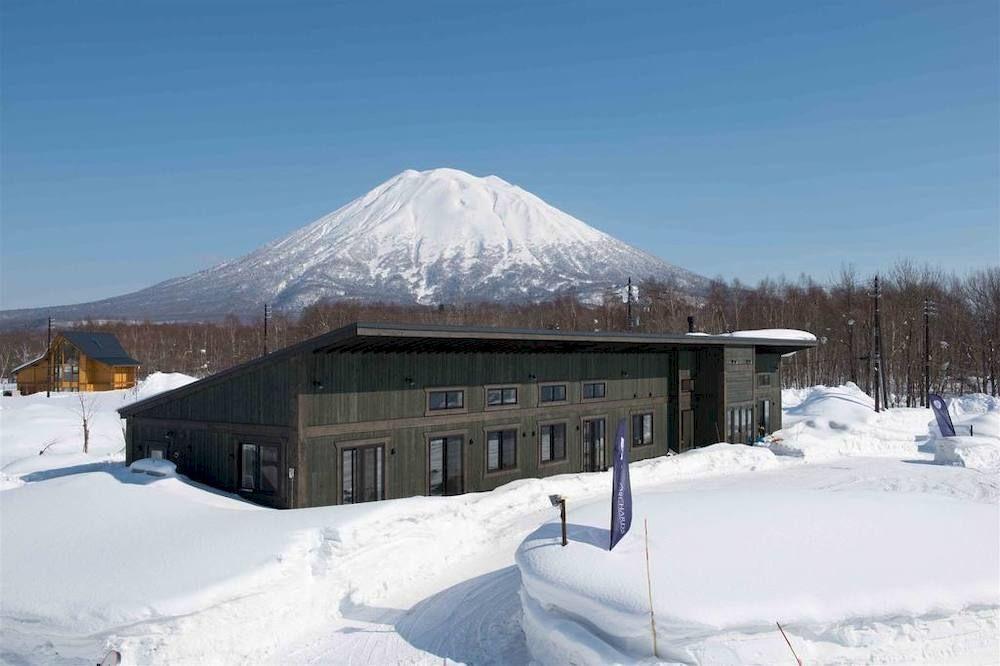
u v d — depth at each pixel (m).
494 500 19.20
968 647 9.56
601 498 21.19
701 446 30.72
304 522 14.26
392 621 12.62
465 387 21.36
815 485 24.08
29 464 26.81
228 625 10.99
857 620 9.34
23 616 10.47
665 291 100.94
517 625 12.09
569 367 24.94
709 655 9.02
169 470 18.36
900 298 75.44
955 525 11.79
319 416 17.64
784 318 86.12
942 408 30.81
